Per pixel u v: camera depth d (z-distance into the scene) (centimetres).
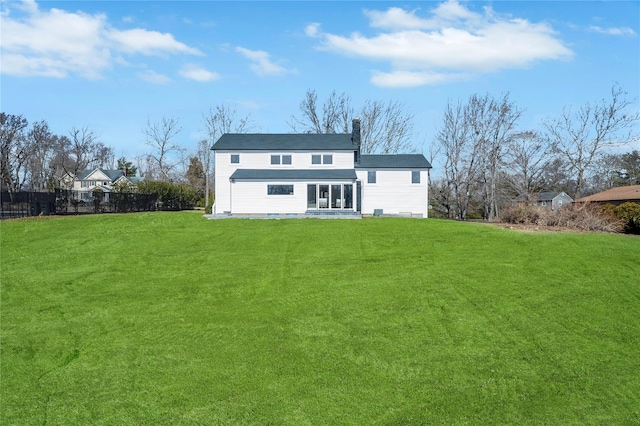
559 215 2217
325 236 1988
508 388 782
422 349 925
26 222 2266
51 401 768
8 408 749
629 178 5878
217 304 1212
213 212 3300
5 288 1353
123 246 1839
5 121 5834
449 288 1277
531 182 4753
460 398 754
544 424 688
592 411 718
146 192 4500
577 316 1077
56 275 1476
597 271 1409
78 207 3080
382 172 3350
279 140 3491
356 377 821
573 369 841
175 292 1311
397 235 1980
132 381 825
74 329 1064
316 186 3052
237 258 1655
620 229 2202
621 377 813
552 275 1374
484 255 1612
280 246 1823
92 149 7794
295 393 773
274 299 1236
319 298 1231
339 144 3388
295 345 953
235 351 933
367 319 1080
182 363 888
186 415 720
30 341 1002
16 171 6197
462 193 4872
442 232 2017
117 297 1276
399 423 690
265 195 3045
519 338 969
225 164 3312
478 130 4628
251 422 700
